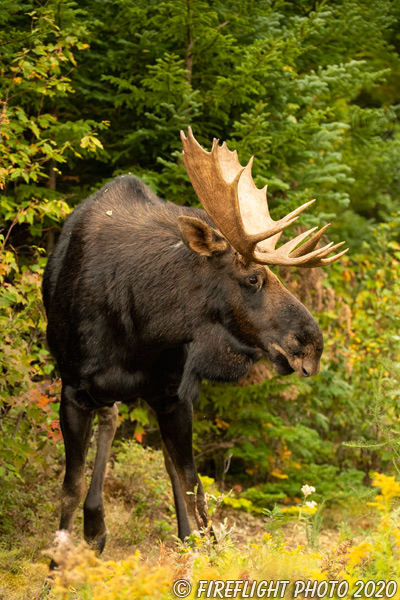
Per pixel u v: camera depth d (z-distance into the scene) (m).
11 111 10.20
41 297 8.81
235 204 6.43
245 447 12.48
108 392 7.12
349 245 16.30
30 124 9.46
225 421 12.89
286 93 12.23
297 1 13.07
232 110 12.18
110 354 7.03
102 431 8.19
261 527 10.67
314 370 6.49
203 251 6.62
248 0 11.73
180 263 6.84
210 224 7.10
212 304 6.75
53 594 5.06
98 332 7.02
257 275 6.62
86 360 7.07
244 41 11.95
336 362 13.53
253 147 11.22
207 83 11.91
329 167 12.47
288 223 6.43
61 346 7.31
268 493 12.27
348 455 14.09
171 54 10.72
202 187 6.61
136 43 11.85
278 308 6.59
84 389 7.16
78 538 8.47
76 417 7.21
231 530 5.94
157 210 7.43
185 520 7.92
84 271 7.20
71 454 7.16
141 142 11.75
